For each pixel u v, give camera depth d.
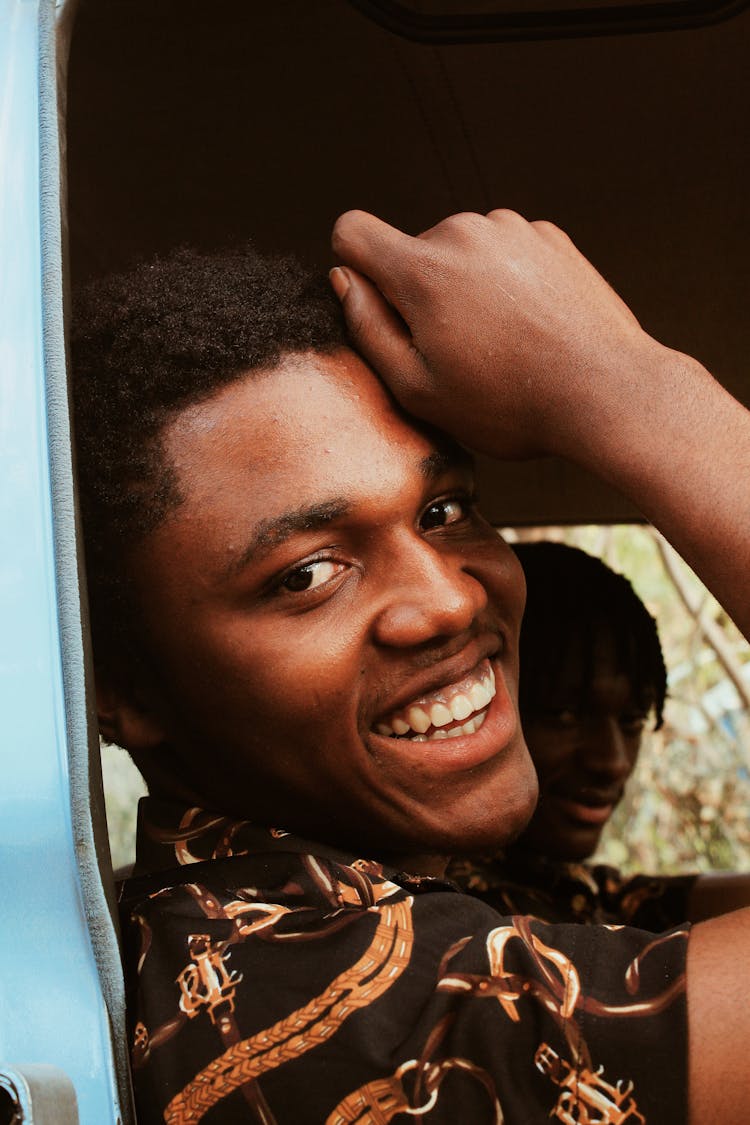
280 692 1.18
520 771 1.29
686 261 1.89
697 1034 0.99
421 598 1.18
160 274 1.31
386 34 1.52
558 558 2.24
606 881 2.47
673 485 1.16
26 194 1.05
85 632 1.02
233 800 1.28
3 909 0.97
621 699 2.20
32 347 1.02
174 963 1.12
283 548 1.16
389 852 1.29
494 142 1.69
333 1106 1.02
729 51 1.54
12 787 0.97
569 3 1.49
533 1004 1.02
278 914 1.13
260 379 1.20
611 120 1.65
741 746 6.66
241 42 1.53
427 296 1.24
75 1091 0.94
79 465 1.22
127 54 1.55
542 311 1.24
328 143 1.70
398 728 1.23
